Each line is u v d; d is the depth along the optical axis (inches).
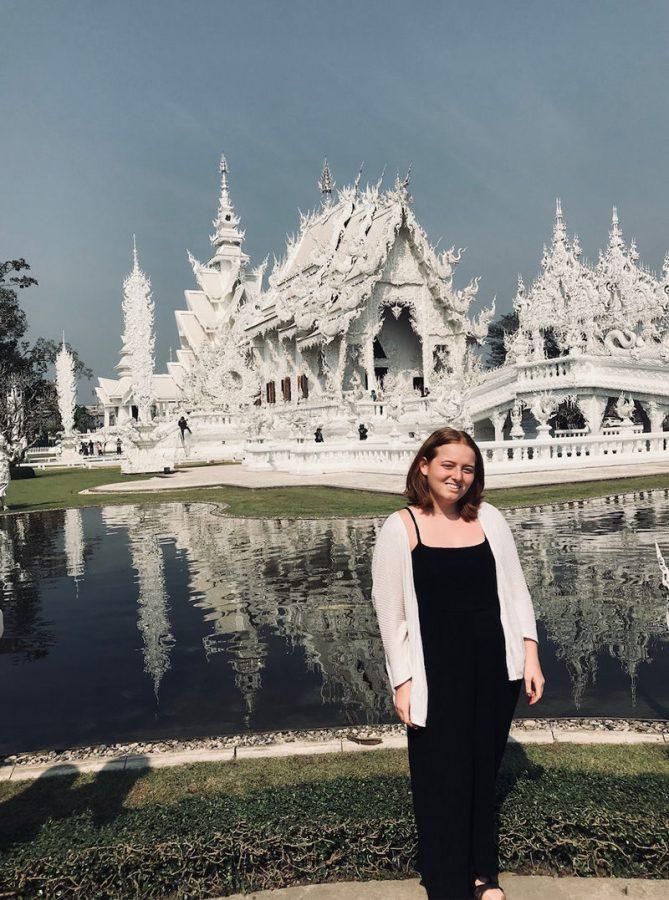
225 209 3383.4
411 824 134.5
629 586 351.6
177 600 366.3
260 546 516.1
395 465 1031.0
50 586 418.0
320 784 154.4
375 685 233.6
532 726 187.3
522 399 1533.0
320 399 1982.0
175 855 130.8
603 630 281.6
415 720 116.1
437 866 116.6
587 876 127.5
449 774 117.2
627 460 1072.8
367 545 500.7
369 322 2016.5
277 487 961.5
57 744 200.4
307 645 279.9
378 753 173.6
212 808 144.7
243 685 238.7
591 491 752.3
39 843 136.2
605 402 1465.3
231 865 131.0
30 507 892.6
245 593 374.0
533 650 125.6
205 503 843.4
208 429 2199.8
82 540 596.4
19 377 2603.3
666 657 249.1
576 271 2262.6
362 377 2079.2
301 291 2150.6
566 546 457.7
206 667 259.3
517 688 122.8
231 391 2625.5
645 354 1460.4
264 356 2573.8
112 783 164.6
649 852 128.0
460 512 126.7
